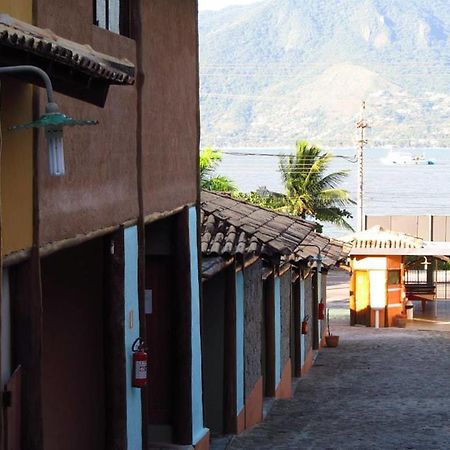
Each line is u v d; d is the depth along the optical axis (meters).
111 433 12.53
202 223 18.45
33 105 9.12
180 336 15.56
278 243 18.38
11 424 8.66
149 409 15.62
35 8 9.34
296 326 27.31
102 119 11.39
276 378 22.92
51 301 11.98
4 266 8.52
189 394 15.56
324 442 17.86
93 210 11.06
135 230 12.91
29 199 9.08
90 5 11.12
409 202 152.75
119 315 12.39
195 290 16.08
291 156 56.47
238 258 18.03
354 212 135.38
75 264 12.43
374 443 17.72
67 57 7.93
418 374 27.06
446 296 51.88
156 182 13.99
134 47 12.91
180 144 15.43
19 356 9.01
